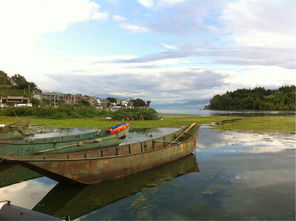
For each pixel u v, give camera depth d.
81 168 7.65
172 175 9.30
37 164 6.83
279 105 119.75
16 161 6.89
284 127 25.41
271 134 20.20
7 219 4.57
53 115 40.47
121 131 15.60
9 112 43.06
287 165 10.48
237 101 139.12
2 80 107.69
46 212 6.41
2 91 90.06
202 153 13.05
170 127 26.94
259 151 13.38
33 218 4.62
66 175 7.35
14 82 109.69
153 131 23.53
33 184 8.42
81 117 42.06
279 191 7.56
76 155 8.65
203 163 10.98
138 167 9.39
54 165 7.11
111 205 6.77
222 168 10.14
